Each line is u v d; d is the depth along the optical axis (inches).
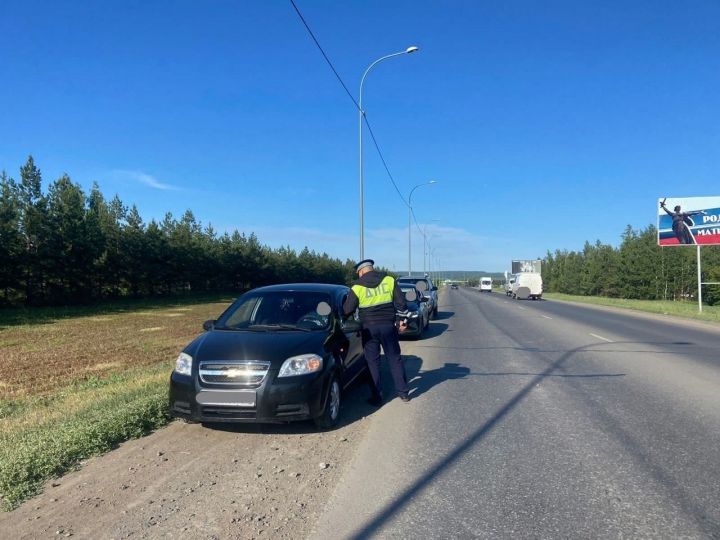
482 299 1899.6
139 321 967.6
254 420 229.1
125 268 1555.1
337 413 258.4
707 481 182.7
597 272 2517.2
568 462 202.2
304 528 152.6
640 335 637.3
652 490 175.5
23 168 1211.9
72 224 1307.8
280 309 296.7
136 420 246.2
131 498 173.8
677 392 319.6
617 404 291.1
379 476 191.0
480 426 251.9
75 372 452.4
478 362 441.1
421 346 553.3
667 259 2039.9
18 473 184.2
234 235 2384.4
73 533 150.9
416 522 155.3
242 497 173.8
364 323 299.0
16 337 717.3
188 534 149.4
